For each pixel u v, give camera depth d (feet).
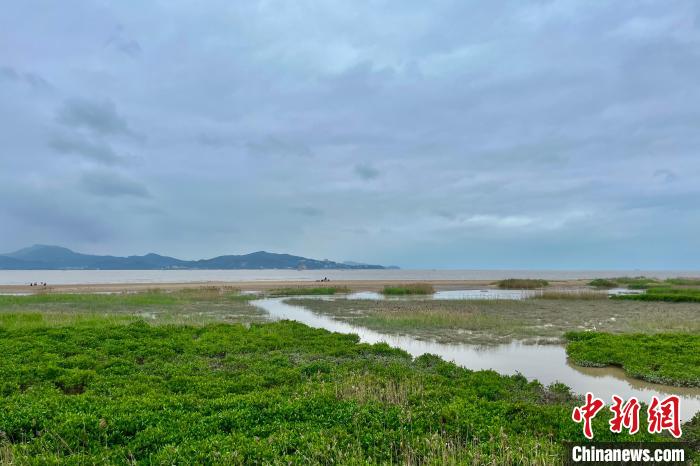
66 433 31.76
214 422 34.40
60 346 63.72
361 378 47.80
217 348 66.44
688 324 101.19
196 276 572.10
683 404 46.55
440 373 54.39
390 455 29.35
